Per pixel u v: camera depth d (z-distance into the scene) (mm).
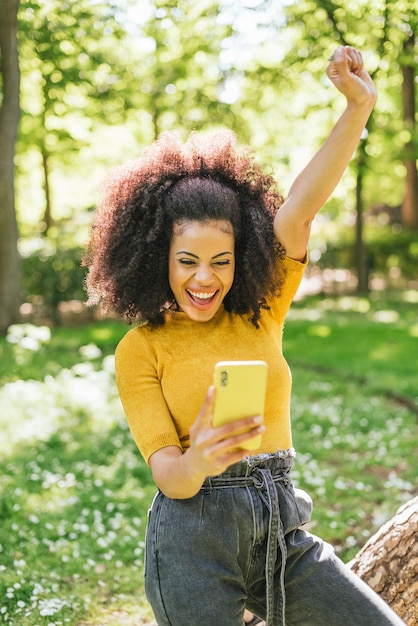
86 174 20969
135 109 15234
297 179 2068
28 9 10383
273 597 1871
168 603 1847
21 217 23047
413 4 8781
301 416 7039
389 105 17969
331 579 1886
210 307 1951
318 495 5066
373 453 6027
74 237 15641
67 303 14688
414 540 2264
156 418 1896
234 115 15109
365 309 16234
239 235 2023
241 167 2129
